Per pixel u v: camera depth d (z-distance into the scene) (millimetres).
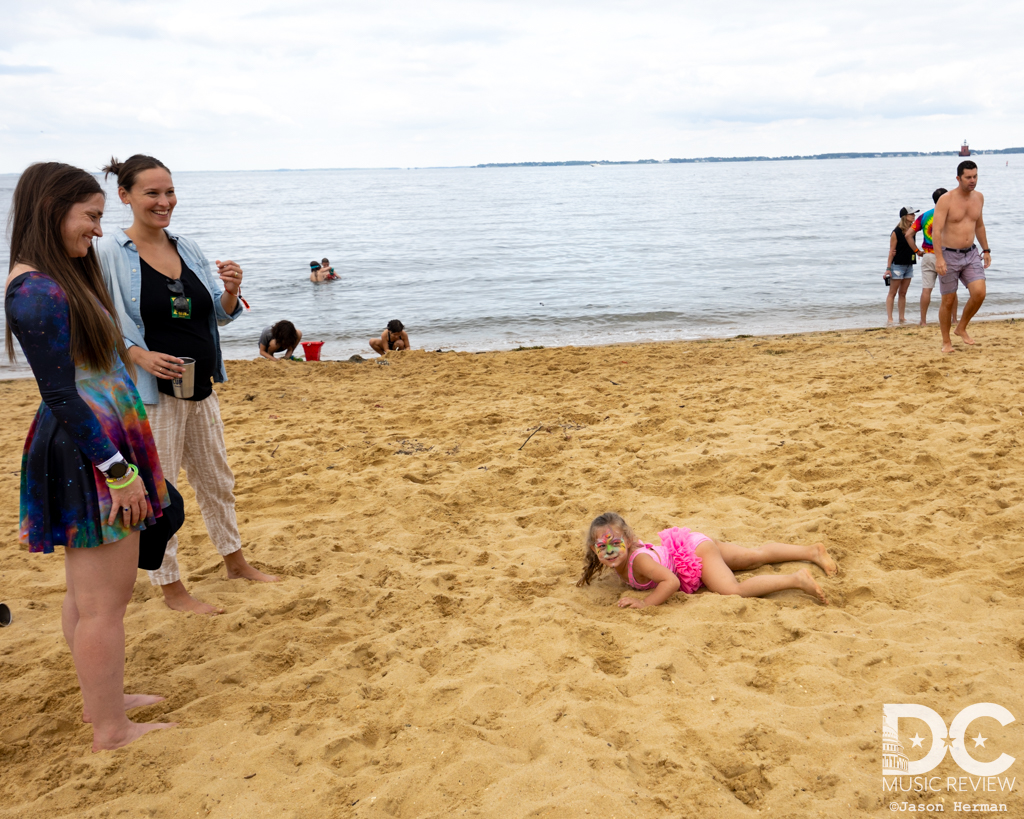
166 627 3650
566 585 4102
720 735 2619
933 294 17141
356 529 4902
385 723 2871
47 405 2480
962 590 3596
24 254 2498
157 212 3387
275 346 11477
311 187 155500
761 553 4066
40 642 3625
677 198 74125
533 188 126625
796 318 15133
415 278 22250
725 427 6582
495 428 7070
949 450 5516
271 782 2527
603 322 15570
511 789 2391
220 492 4043
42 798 2486
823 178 138500
